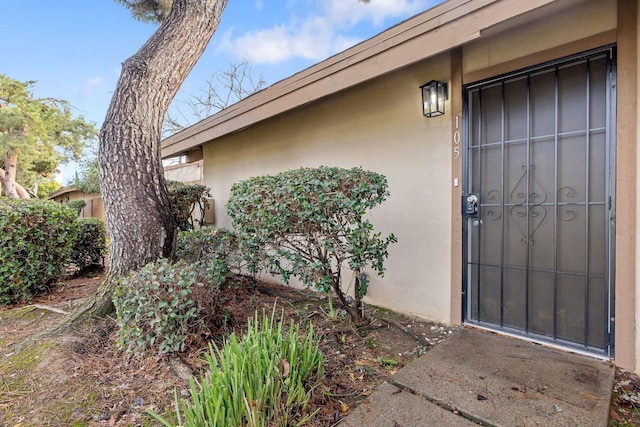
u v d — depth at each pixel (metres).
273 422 1.50
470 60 2.73
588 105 2.22
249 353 1.64
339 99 3.75
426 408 1.69
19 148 13.06
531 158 2.48
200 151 6.62
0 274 3.52
